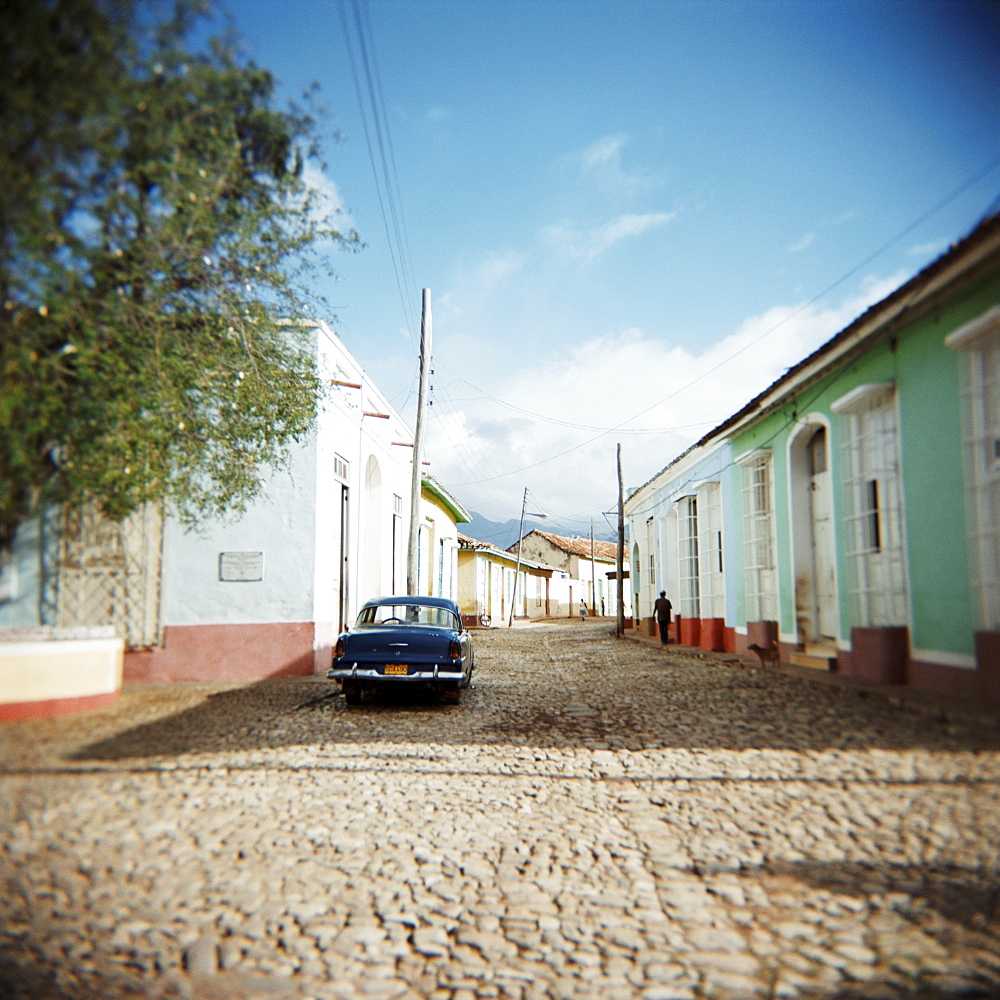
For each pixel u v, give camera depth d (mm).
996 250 4301
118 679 3930
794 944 2873
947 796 3611
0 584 3475
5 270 3158
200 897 3078
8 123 2947
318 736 6348
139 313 4461
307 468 10844
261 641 10344
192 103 3756
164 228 4117
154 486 5398
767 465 11852
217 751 4852
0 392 3176
